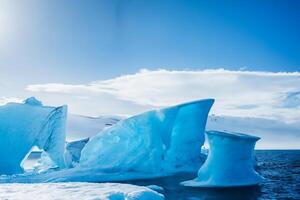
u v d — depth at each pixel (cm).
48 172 2106
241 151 1742
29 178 1889
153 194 783
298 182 2009
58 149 2411
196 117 2448
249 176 1728
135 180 2005
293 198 1475
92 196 731
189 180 1908
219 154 1739
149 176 2112
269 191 1641
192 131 2480
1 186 932
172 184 1825
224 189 1634
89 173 2033
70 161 2598
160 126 2328
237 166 1727
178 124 2441
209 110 2470
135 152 2242
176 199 1411
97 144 2317
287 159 5372
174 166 2461
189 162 2550
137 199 732
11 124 2308
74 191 811
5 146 2223
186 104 2322
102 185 924
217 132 1761
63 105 2502
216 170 1722
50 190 839
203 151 3416
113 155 2253
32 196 747
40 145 2355
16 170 2188
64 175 1978
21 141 2266
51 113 2428
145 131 2259
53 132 2420
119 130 2309
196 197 1454
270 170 2970
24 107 2431
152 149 2227
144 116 2302
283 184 1903
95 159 2266
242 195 1520
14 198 726
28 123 2344
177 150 2486
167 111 2309
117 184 941
